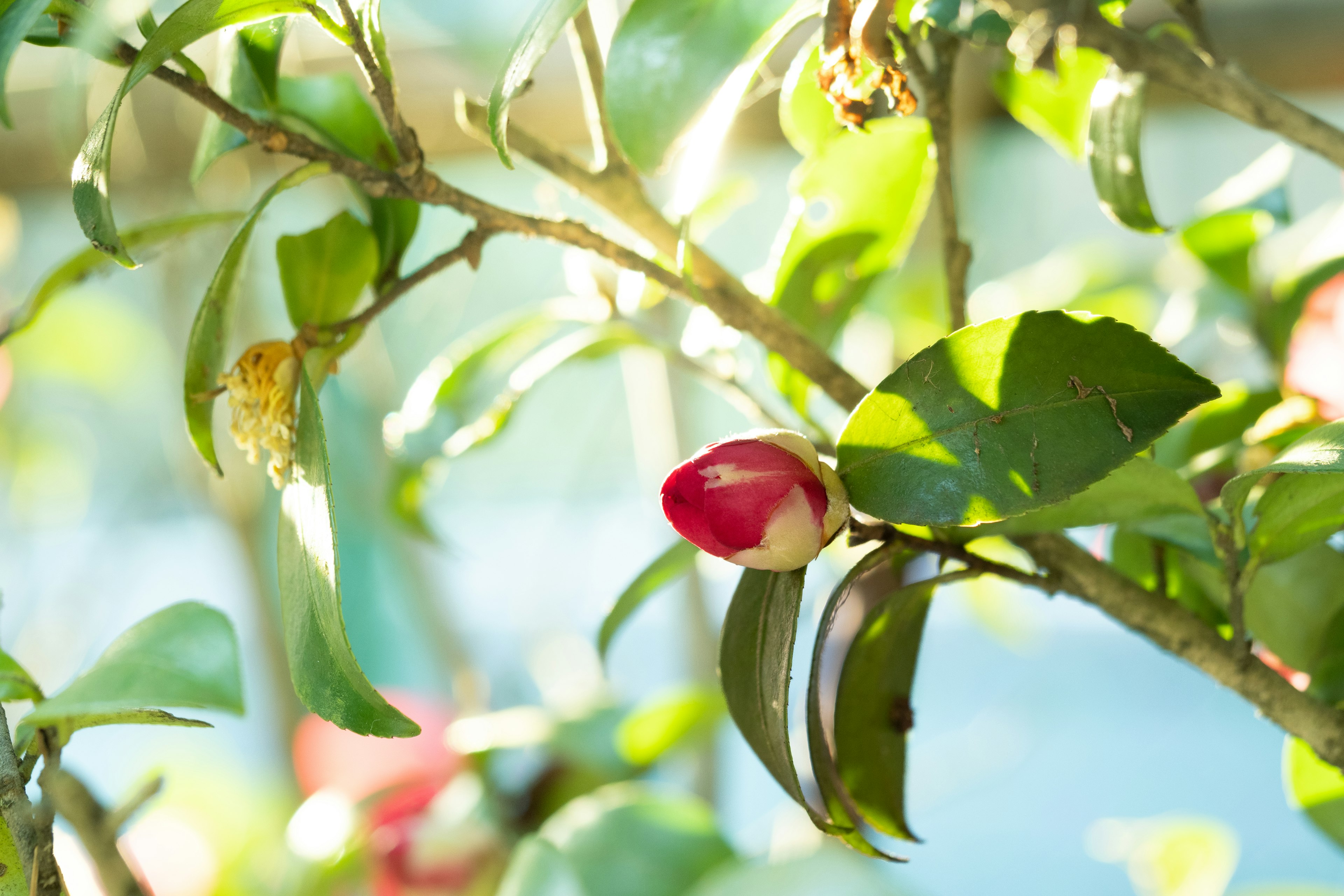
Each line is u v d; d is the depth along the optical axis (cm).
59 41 54
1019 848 174
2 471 136
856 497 53
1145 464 55
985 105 98
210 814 88
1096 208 129
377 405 103
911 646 58
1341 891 75
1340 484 54
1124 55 57
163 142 103
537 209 123
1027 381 53
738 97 54
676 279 58
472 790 77
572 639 124
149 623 53
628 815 69
